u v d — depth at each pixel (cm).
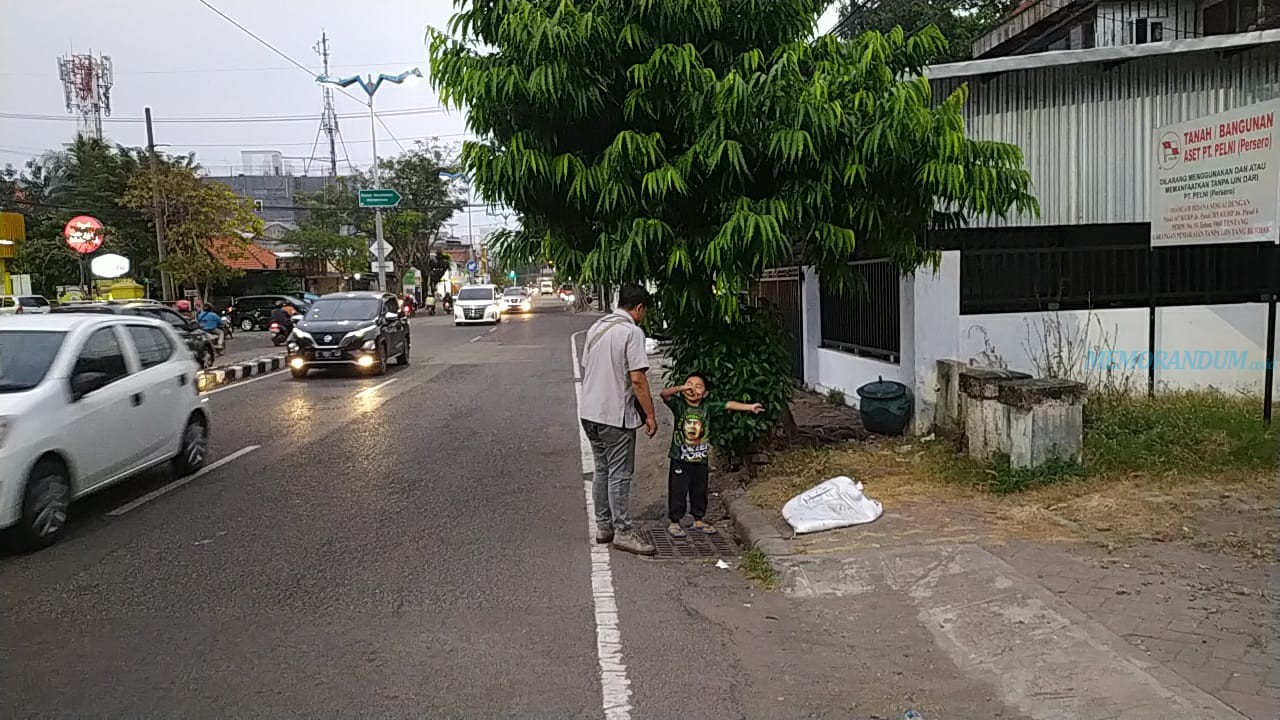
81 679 426
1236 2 1384
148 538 667
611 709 393
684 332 789
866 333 1093
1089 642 423
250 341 3144
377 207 3228
